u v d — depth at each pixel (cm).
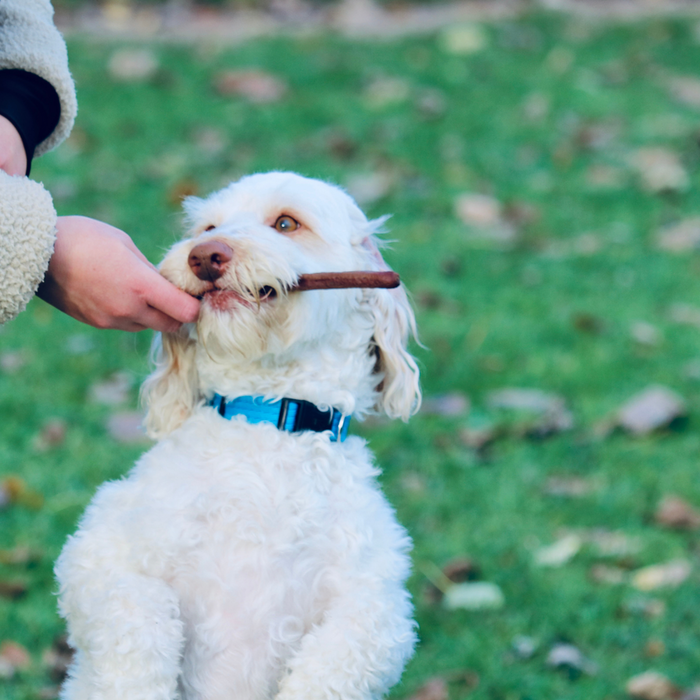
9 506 405
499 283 607
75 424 462
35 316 550
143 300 238
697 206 710
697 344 546
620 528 412
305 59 942
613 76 934
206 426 263
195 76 885
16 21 252
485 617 363
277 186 276
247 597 246
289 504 251
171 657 235
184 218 298
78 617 241
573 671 336
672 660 344
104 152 735
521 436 468
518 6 1158
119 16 1030
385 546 255
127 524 244
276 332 252
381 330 280
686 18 1106
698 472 445
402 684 329
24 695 322
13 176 223
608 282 612
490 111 852
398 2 1134
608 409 490
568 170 760
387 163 745
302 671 235
